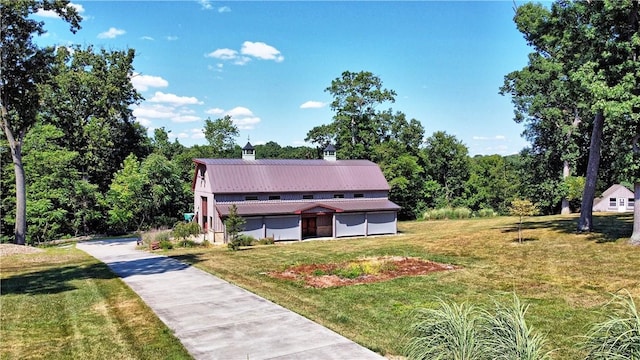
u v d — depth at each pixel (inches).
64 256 964.0
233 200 1353.3
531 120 1635.1
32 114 1163.3
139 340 380.2
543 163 1731.1
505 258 754.2
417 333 325.1
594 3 748.6
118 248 1181.7
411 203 2236.7
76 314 462.3
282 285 602.2
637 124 693.3
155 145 2591.0
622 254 689.6
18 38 1113.4
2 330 407.5
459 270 682.8
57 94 1795.0
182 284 615.5
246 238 1194.0
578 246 778.8
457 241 979.3
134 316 453.7
